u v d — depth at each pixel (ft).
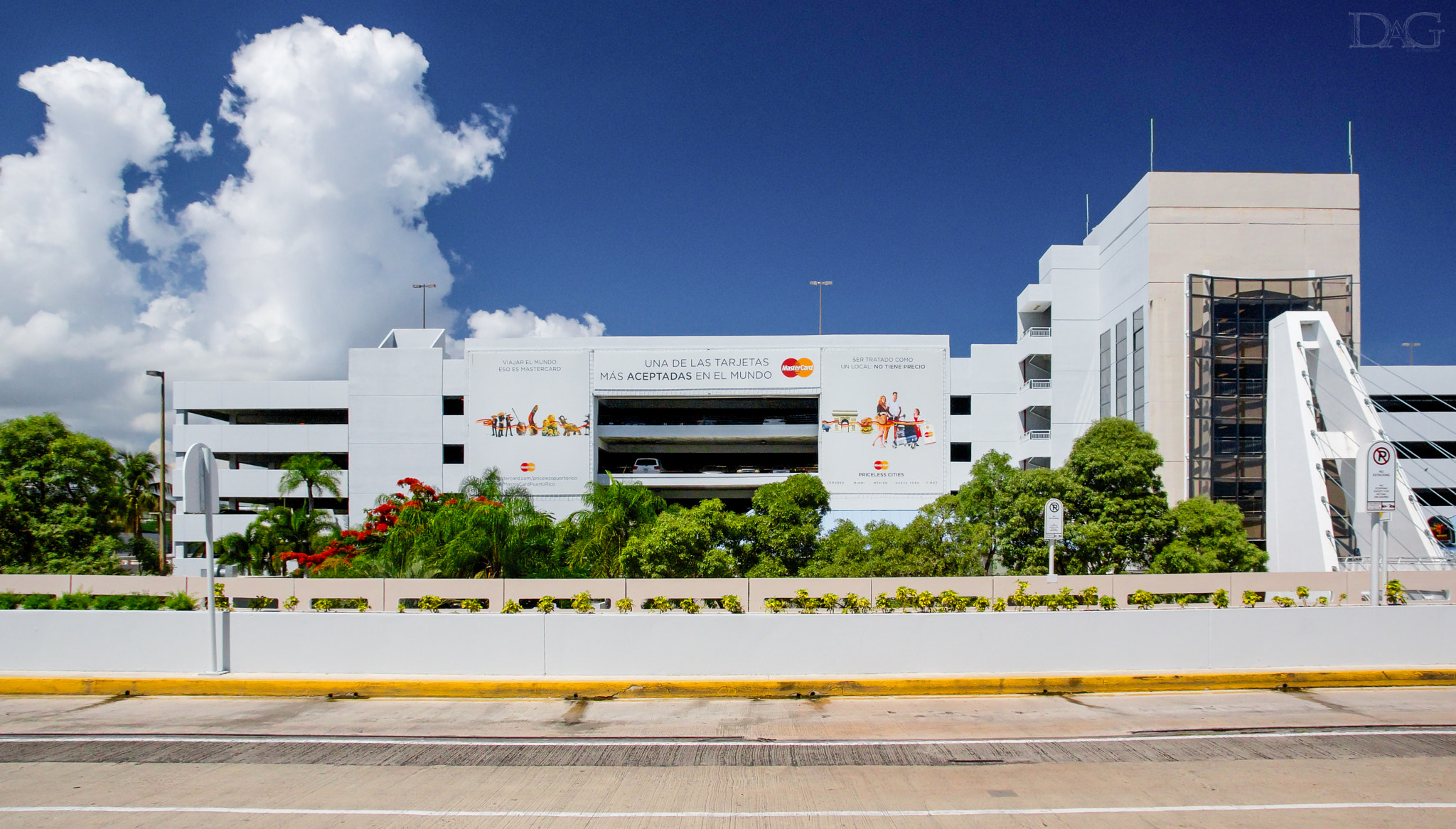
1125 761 25.39
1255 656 36.63
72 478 97.60
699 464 173.47
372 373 147.33
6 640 36.88
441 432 146.30
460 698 34.19
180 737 28.48
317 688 34.71
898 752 26.50
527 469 145.48
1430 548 84.53
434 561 75.92
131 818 20.97
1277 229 117.60
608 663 36.04
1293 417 101.04
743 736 28.43
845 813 21.15
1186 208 117.80
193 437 148.05
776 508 87.35
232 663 36.27
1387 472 41.34
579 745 27.40
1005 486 76.02
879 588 59.93
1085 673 36.04
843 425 144.36
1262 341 114.42
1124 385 125.29
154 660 36.55
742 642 36.22
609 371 146.51
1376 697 33.53
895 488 143.13
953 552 75.82
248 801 22.24
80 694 34.76
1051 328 138.10
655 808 21.52
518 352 146.41
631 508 88.48
